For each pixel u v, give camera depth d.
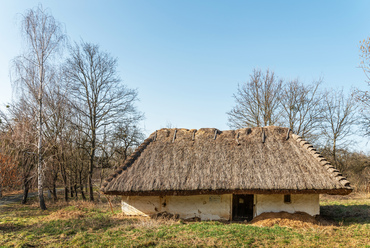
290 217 10.80
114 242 8.38
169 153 13.42
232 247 7.73
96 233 9.59
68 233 9.77
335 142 27.09
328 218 11.62
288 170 11.17
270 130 13.81
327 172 10.91
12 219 12.89
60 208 16.25
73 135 20.17
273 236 8.70
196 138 14.27
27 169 19.59
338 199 19.33
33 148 17.16
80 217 12.95
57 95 17.33
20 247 8.17
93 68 20.25
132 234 9.20
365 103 17.55
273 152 12.38
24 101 16.38
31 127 16.95
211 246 7.78
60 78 17.33
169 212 12.39
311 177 10.70
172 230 9.57
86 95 20.20
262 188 10.57
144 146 14.31
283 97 25.78
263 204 11.59
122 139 22.34
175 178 11.72
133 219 11.95
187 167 12.27
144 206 12.71
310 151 12.12
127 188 11.55
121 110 20.88
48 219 12.53
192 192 11.21
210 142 13.83
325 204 15.98
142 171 12.41
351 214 12.30
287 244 7.98
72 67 19.53
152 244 8.14
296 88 25.64
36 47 16.30
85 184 26.22
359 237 8.54
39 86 16.17
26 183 19.53
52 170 19.22
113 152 22.41
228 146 13.31
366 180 26.64
